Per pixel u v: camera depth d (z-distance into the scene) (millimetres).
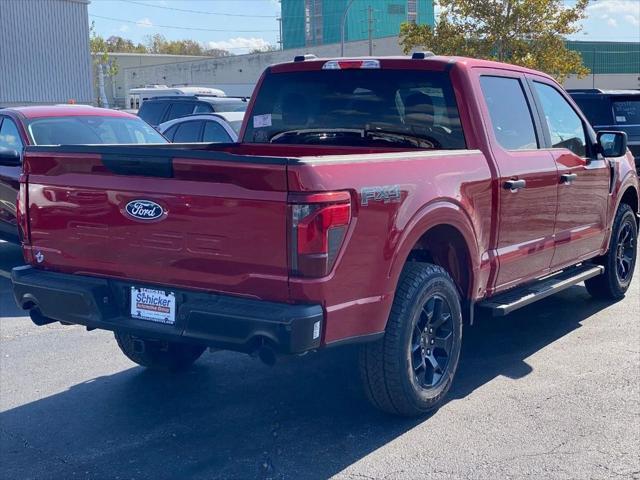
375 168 4562
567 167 6699
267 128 6633
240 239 4293
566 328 7328
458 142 5762
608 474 4461
